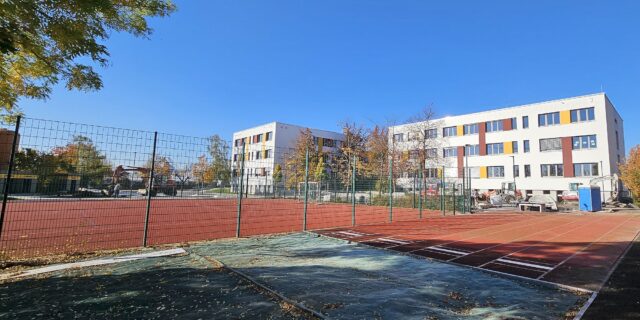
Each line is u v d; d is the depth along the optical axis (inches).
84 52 222.2
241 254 326.6
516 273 276.8
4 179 304.8
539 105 1736.0
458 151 2027.6
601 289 233.8
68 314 174.9
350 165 1862.7
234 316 174.7
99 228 507.5
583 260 331.0
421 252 362.6
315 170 1873.8
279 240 416.5
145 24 269.4
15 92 256.8
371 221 716.7
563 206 1229.7
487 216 862.5
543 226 633.6
